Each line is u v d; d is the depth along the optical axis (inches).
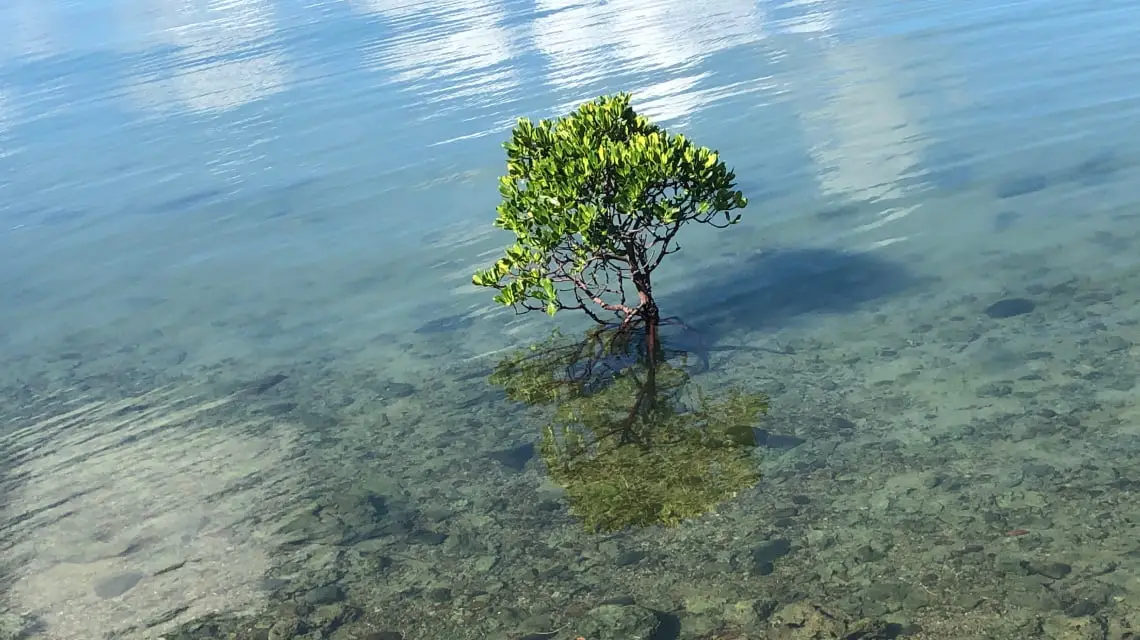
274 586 464.1
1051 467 477.7
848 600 399.5
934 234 809.5
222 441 626.5
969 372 584.1
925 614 385.7
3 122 1984.5
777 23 1839.3
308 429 627.8
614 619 407.2
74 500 573.9
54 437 666.8
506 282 828.6
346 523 512.4
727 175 649.0
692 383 621.0
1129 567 396.8
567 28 2106.3
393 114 1549.0
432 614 429.4
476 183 1138.0
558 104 1438.2
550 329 733.3
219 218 1171.9
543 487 525.7
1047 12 1603.1
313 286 905.5
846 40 1626.5
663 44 1788.9
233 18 3253.0
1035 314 645.9
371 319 806.5
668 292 767.7
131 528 534.6
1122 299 647.1
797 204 926.4
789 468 510.3
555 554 462.6
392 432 609.6
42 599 477.4
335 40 2413.9
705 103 1344.7
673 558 446.3
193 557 498.3
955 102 1179.3
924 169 970.1
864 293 719.1
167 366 767.7
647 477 521.7
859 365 613.3
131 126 1776.6
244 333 816.9
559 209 629.9
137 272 1030.4
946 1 1822.1
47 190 1425.9
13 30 3720.5
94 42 3100.4
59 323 911.0
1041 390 552.1
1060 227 785.6
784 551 439.8
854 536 443.5
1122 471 465.7
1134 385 542.3
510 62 1812.3
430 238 984.3
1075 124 1036.5
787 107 1268.5
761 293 742.5
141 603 464.8
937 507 457.1
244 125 1640.0
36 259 1124.5
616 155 627.2
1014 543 422.9
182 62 2443.4
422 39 2225.6
